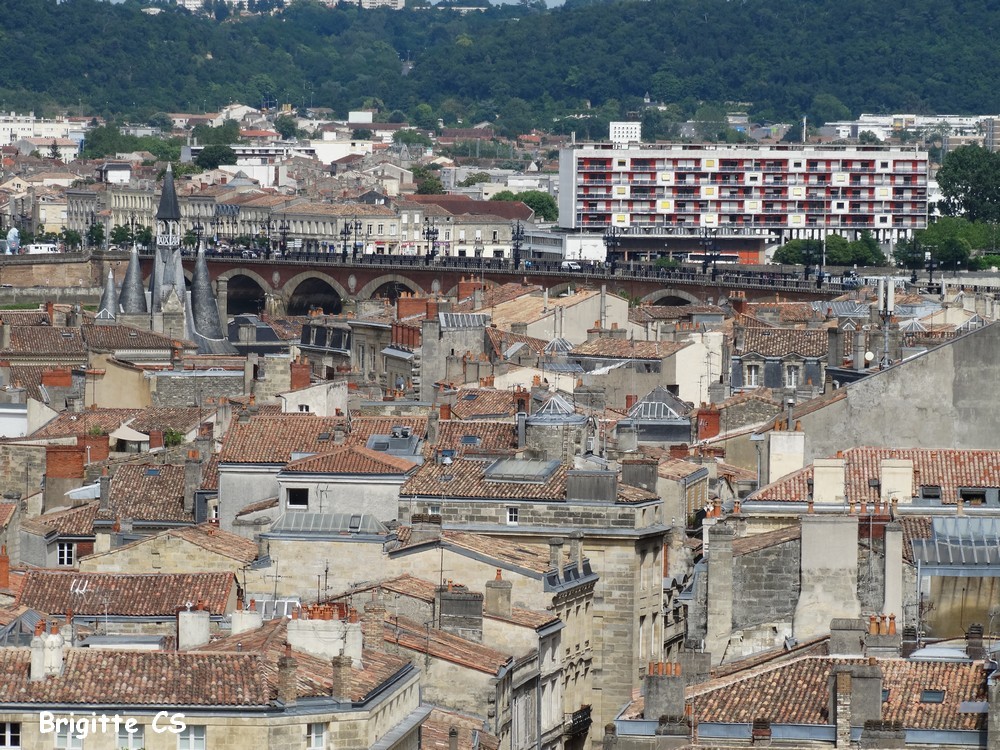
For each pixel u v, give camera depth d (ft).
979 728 654.53
